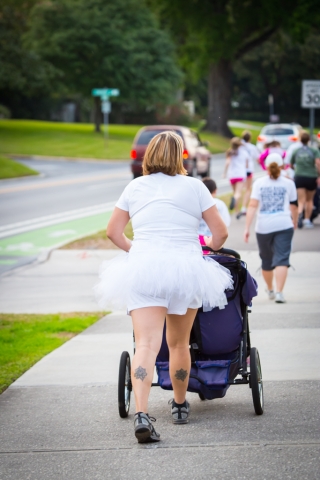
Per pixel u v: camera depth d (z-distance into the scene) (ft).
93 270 63.16
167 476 20.85
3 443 24.32
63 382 31.58
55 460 22.56
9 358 36.42
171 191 23.17
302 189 79.20
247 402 28.22
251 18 249.96
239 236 75.97
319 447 22.67
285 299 48.62
